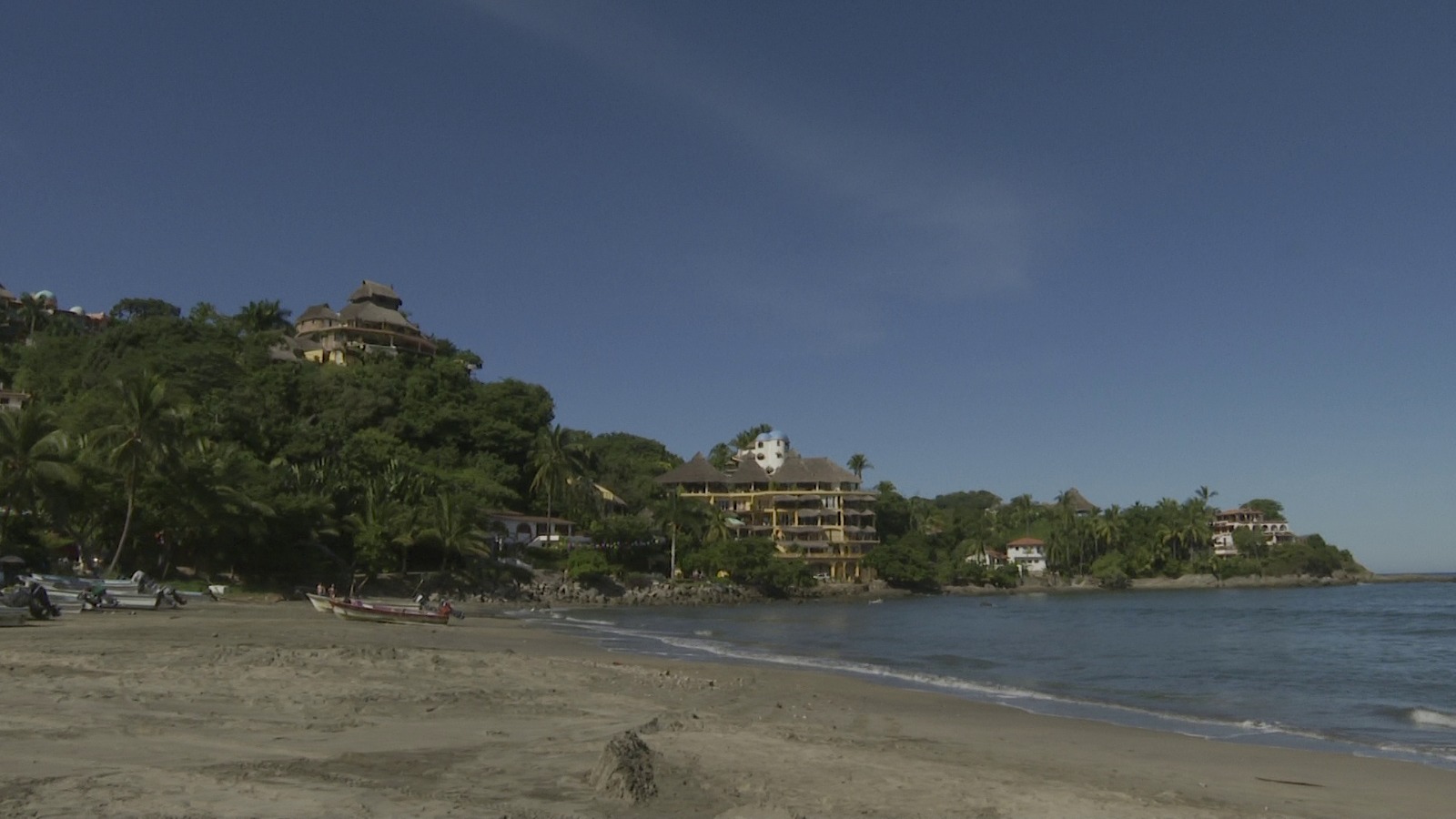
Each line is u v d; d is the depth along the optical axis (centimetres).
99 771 1179
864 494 14912
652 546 12231
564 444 11700
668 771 1283
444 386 12581
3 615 3481
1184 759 1753
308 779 1182
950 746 1789
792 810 1127
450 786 1177
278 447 9031
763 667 3409
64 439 5878
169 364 9569
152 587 4909
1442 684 3158
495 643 4038
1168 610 9781
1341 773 1645
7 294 13300
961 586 15650
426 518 8519
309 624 4334
